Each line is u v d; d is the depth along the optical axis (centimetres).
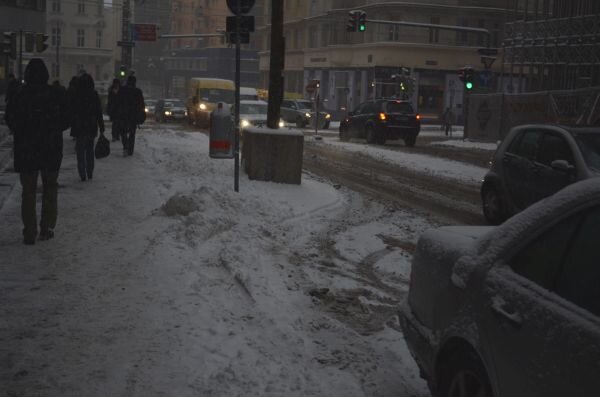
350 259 838
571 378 269
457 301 365
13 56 2561
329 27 6569
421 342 406
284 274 719
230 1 1100
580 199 313
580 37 3247
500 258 345
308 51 6944
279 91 1389
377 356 514
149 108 5025
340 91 6384
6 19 3866
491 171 1148
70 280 643
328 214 1127
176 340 506
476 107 3366
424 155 2464
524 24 3606
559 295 298
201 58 10569
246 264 727
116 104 2122
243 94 3788
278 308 598
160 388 427
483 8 5834
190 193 993
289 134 1340
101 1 9225
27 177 757
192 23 11312
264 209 1056
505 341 315
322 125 4384
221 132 1255
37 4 4106
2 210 948
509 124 3127
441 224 1099
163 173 1417
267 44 8575
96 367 455
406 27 5791
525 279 323
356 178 1702
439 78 5909
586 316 276
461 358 361
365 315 619
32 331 514
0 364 454
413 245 930
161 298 602
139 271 681
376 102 3023
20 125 744
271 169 1344
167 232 848
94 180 1280
